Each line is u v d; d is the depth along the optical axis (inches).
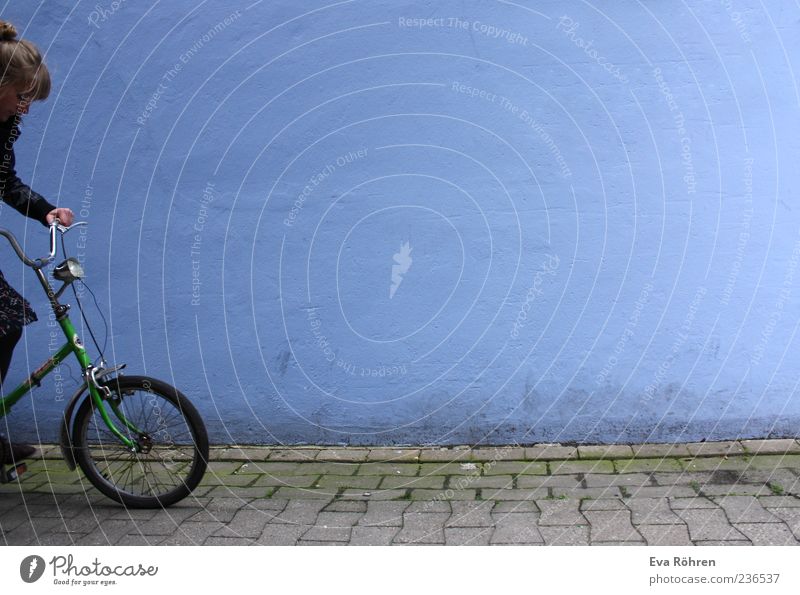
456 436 181.2
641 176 172.6
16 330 138.1
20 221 183.5
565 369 177.8
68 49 179.6
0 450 147.3
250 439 184.4
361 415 182.5
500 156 174.7
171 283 182.5
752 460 165.3
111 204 181.8
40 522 143.3
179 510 148.6
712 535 132.0
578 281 175.9
